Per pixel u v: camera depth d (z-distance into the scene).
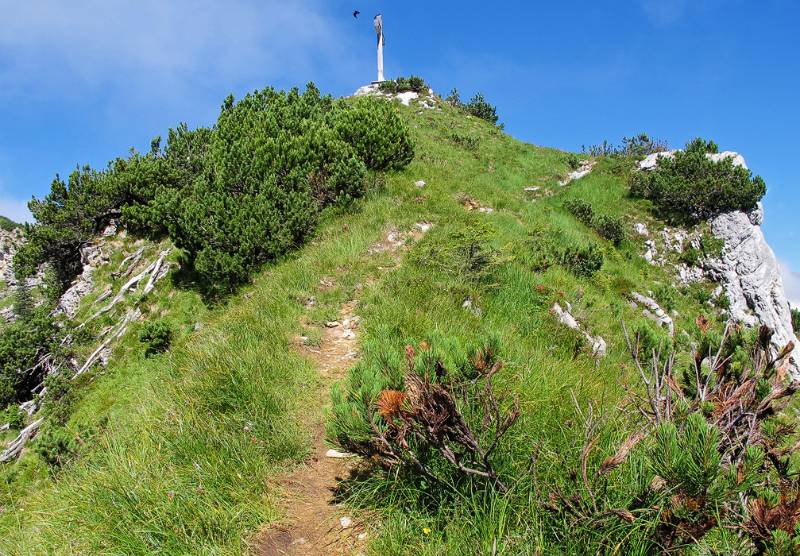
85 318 13.52
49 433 7.05
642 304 14.69
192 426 4.91
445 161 21.64
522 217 16.55
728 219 20.30
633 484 2.89
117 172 16.16
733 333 4.02
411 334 7.25
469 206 16.16
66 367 12.16
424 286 9.24
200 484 4.00
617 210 21.78
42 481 7.68
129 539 3.46
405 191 15.27
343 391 4.05
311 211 13.34
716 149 23.55
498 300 9.48
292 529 3.74
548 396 4.78
